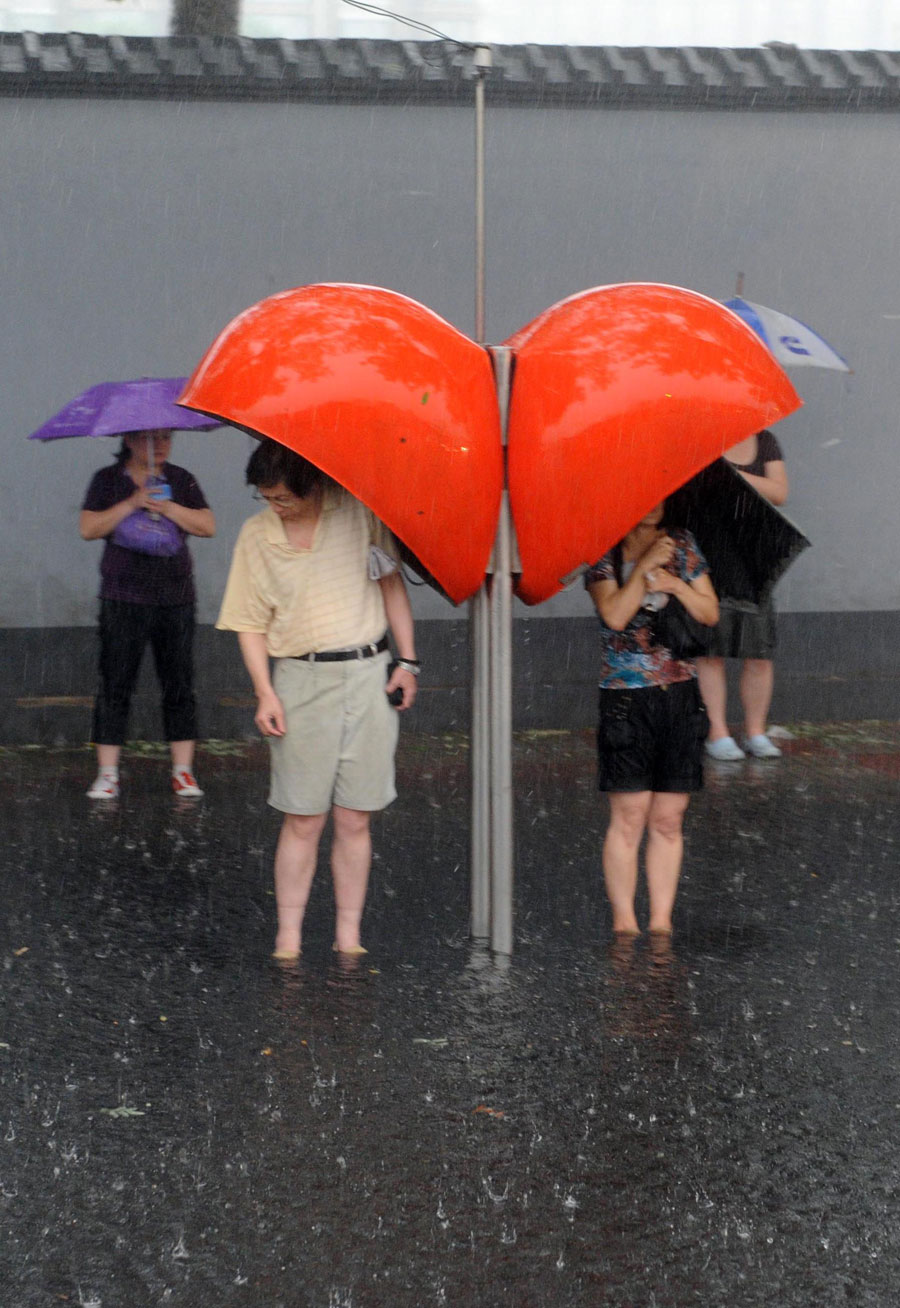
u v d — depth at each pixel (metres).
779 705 10.34
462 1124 4.05
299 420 4.67
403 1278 3.31
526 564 5.13
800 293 10.70
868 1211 3.62
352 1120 4.08
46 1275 3.31
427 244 10.37
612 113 10.38
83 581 10.18
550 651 10.33
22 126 9.95
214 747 9.48
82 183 10.04
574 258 10.49
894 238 10.72
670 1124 4.07
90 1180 3.74
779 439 10.77
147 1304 3.20
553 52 10.47
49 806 7.84
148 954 5.42
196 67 9.95
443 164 10.31
